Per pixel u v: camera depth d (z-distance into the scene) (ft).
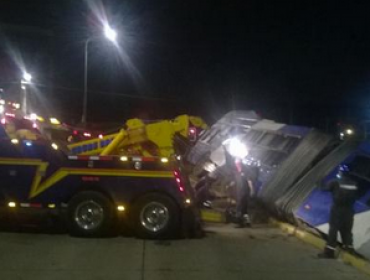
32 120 43.11
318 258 33.60
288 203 45.21
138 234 38.60
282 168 51.57
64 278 27.73
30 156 39.17
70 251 34.04
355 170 40.78
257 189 53.72
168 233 38.65
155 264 31.14
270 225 47.93
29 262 30.94
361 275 29.60
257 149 61.16
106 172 38.73
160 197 38.55
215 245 37.19
